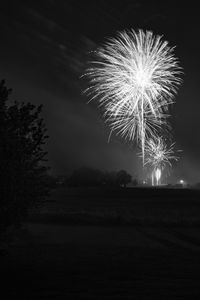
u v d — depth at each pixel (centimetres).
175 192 7062
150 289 1450
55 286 1506
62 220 3784
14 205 1655
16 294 1390
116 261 2061
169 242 2816
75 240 2816
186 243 2794
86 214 4025
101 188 7319
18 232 2692
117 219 3838
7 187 1627
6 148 1623
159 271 1812
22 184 1662
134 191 7050
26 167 1691
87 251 2375
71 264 1964
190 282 1578
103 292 1407
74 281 1593
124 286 1502
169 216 4222
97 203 5588
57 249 2411
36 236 2888
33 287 1491
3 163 1617
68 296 1355
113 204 5512
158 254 2308
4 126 1659
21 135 1712
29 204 1725
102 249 2455
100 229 3422
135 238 2980
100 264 1972
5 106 1706
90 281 1594
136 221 3806
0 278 1645
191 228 3603
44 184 1775
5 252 2208
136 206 5334
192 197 6512
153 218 3950
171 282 1580
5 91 1712
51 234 3052
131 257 2192
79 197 6191
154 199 6191
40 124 1739
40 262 2006
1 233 1906
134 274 1739
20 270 1806
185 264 2000
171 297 1335
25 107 1720
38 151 1753
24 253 2250
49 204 5250
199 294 1376
